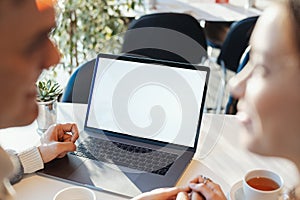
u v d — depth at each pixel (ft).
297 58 1.91
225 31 9.65
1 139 4.25
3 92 1.87
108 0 8.77
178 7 9.24
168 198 3.24
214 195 3.16
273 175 3.29
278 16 1.97
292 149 2.11
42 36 1.96
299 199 3.00
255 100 2.09
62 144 3.86
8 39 1.79
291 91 1.97
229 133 4.36
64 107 4.90
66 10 8.03
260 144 2.17
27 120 2.09
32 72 1.95
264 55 2.02
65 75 8.27
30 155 3.67
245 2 9.55
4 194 2.64
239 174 3.72
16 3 1.78
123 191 3.45
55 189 3.51
